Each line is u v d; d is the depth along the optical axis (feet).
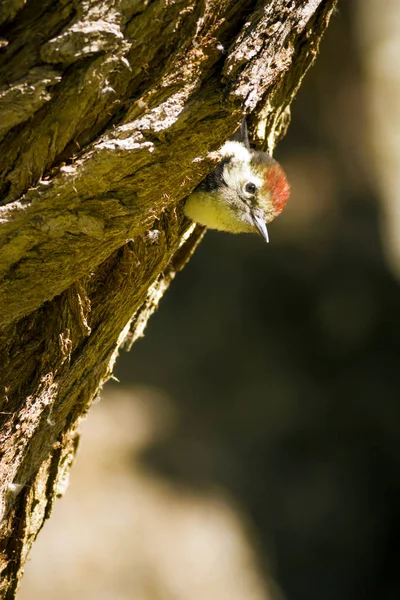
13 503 14.96
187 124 12.43
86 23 11.64
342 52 59.62
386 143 61.46
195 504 42.96
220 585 39.50
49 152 12.21
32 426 14.32
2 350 13.78
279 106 17.80
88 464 43.50
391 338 53.36
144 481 43.39
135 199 12.52
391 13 61.77
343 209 59.16
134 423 46.75
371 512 46.26
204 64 12.57
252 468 46.01
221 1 12.64
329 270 55.57
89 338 14.64
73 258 12.75
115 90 12.28
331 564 43.55
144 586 38.11
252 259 56.54
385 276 55.62
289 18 13.17
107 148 11.96
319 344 53.31
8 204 12.15
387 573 44.80
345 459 47.80
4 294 12.83
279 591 40.93
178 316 54.65
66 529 39.75
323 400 50.65
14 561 15.40
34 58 11.68
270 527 43.83
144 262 14.30
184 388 50.39
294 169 60.23
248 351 52.85
